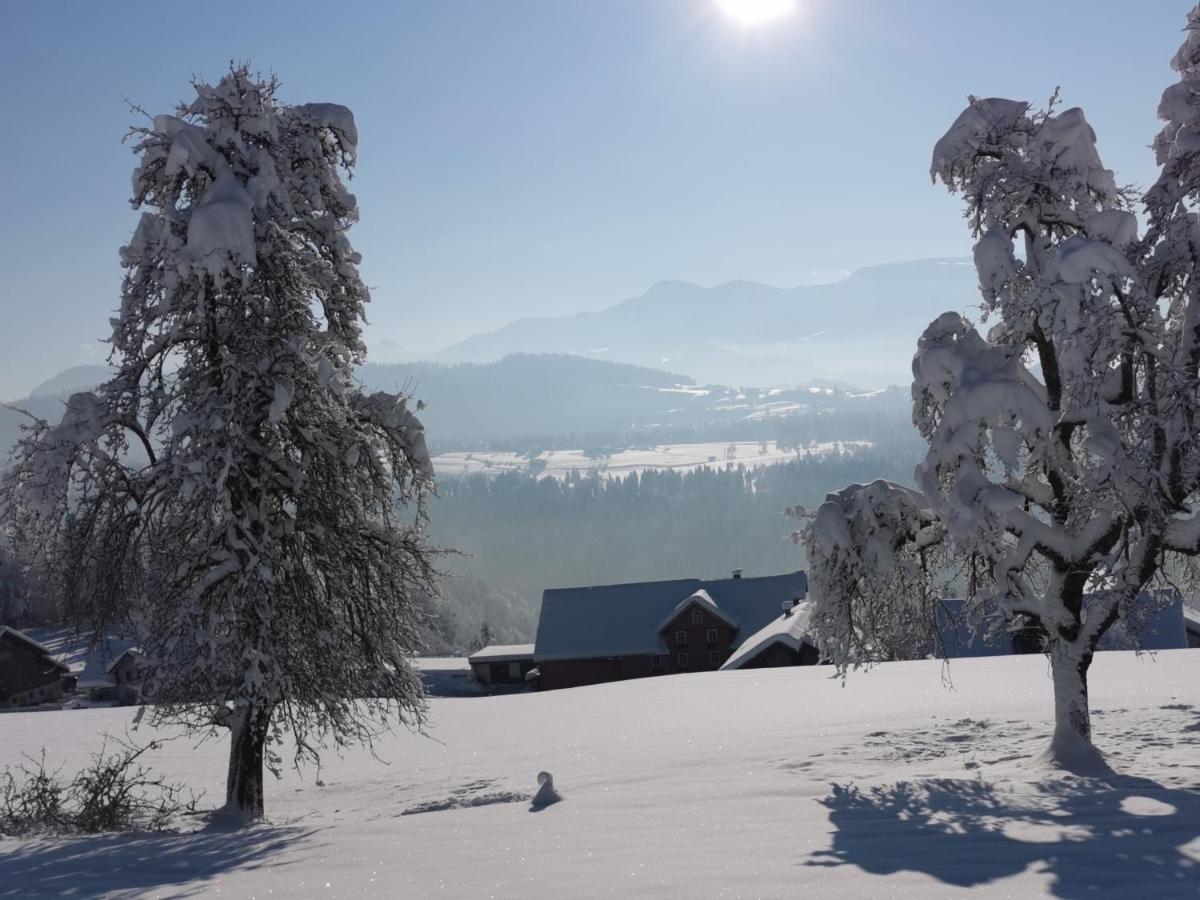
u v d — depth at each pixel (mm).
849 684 32250
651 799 12836
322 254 17922
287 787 22641
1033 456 15523
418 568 18109
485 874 8625
